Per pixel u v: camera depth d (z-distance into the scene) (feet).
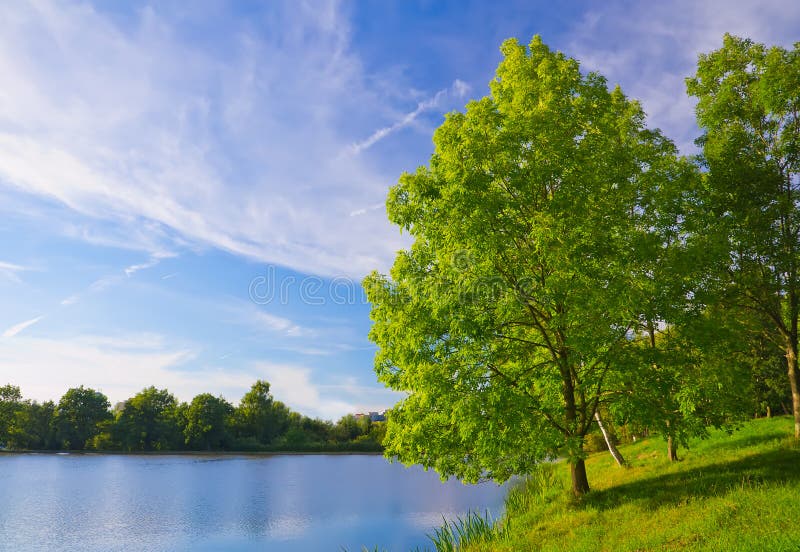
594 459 108.68
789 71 56.44
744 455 54.34
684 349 48.55
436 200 48.91
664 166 52.54
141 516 106.01
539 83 50.49
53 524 97.30
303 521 96.94
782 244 58.85
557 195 45.42
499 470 48.88
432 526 83.92
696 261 47.01
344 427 481.87
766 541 28.40
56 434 405.18
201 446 426.51
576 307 42.29
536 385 51.01
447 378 46.70
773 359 96.43
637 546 33.32
